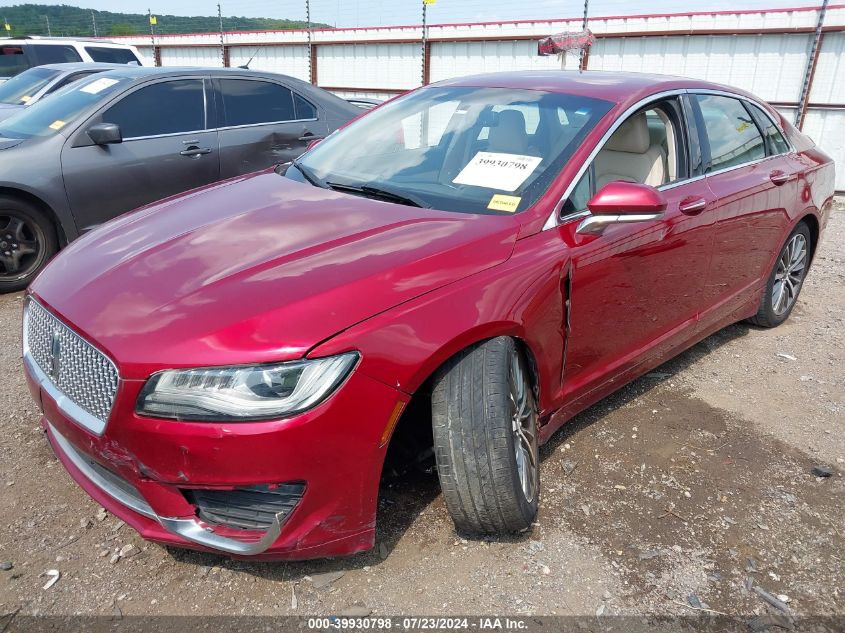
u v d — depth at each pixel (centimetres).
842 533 261
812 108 1014
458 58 1309
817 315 504
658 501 274
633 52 1131
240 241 244
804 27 984
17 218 494
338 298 205
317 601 218
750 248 389
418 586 225
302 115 646
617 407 351
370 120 368
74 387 213
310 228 252
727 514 269
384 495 267
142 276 226
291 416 190
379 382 201
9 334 426
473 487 223
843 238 764
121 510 218
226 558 235
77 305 217
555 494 275
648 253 301
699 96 361
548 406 271
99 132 505
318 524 205
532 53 1220
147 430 191
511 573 232
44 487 271
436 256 229
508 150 297
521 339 240
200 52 1767
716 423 339
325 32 1483
